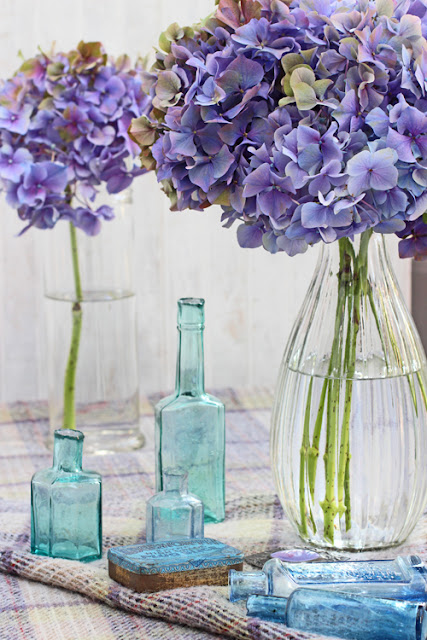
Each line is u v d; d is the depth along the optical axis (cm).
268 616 83
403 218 86
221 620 82
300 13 85
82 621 86
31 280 193
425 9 87
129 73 136
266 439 149
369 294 94
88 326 139
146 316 197
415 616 77
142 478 130
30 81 131
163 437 109
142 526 110
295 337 99
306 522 99
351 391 94
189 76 90
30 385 196
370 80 82
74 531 99
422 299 196
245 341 204
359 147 84
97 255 139
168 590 87
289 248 88
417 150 83
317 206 83
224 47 88
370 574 87
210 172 87
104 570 94
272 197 85
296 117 85
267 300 203
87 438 141
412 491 97
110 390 140
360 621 79
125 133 132
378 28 83
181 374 109
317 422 95
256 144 86
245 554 101
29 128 131
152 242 195
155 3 185
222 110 86
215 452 110
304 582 86
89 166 132
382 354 94
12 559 96
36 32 182
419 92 84
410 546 102
